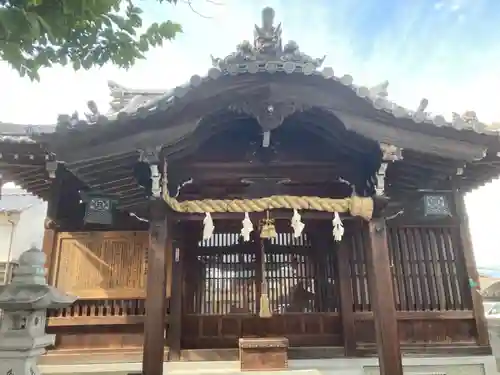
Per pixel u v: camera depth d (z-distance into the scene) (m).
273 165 6.36
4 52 2.98
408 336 7.88
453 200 8.41
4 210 18.05
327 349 8.04
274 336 8.20
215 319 8.25
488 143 5.65
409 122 5.52
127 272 8.12
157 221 5.73
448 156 5.66
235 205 5.89
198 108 5.44
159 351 5.27
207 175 6.32
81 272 8.10
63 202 8.42
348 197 6.27
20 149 6.93
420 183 6.46
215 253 8.56
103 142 5.38
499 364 7.62
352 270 8.30
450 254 8.24
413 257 8.20
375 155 5.81
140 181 5.86
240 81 5.32
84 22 3.48
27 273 5.32
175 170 6.22
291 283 8.51
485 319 7.93
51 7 2.98
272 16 5.63
